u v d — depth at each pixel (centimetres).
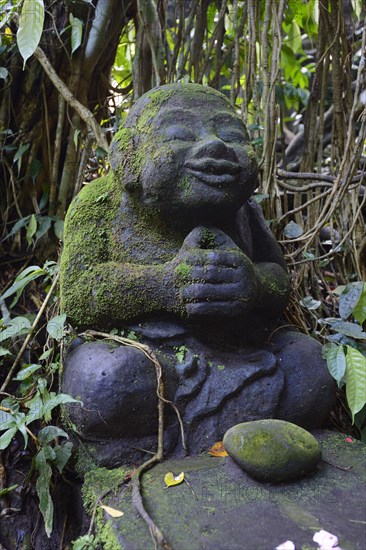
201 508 148
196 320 184
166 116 186
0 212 275
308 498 153
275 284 201
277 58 264
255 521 143
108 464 174
